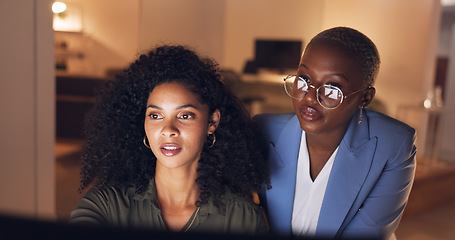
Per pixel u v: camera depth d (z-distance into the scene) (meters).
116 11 4.55
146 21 5.25
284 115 1.33
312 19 6.34
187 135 0.93
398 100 5.92
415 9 5.70
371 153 1.19
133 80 1.03
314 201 1.23
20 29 2.68
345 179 1.18
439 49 7.98
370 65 1.03
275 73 6.68
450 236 3.41
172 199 1.01
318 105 1.03
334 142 1.17
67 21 3.94
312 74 1.02
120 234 0.42
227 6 6.90
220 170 1.06
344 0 6.02
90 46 4.20
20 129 2.74
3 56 2.63
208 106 0.99
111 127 1.07
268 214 1.27
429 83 5.76
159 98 0.93
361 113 1.20
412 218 3.76
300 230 1.25
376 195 1.22
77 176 3.67
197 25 6.62
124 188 1.02
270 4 6.75
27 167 2.79
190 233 0.43
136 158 1.06
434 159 4.75
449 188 4.20
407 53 5.81
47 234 0.42
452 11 7.36
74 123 3.89
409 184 1.25
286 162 1.24
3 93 2.65
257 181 1.15
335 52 0.99
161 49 1.01
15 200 2.75
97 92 1.11
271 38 6.78
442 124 6.25
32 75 2.76
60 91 3.91
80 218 0.92
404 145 1.21
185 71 0.95
